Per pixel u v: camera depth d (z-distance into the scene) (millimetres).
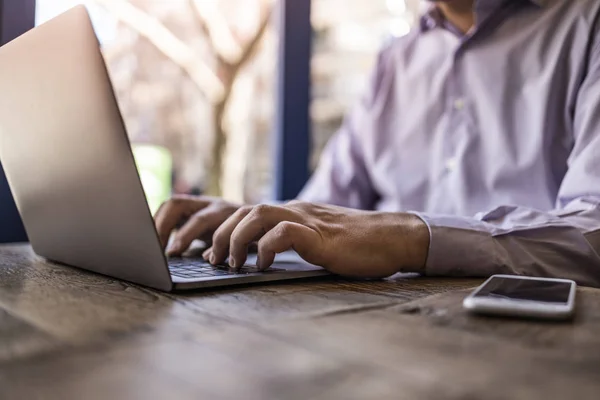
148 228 576
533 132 1237
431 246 748
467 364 360
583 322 474
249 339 414
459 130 1356
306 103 1703
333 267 707
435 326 455
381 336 424
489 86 1312
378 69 1592
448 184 1368
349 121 1639
